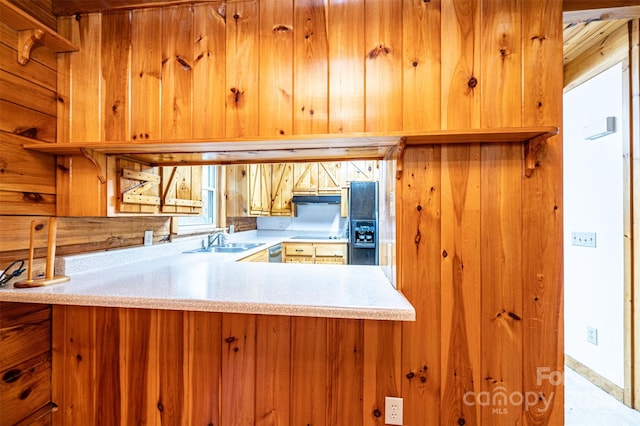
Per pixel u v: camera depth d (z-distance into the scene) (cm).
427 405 131
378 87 132
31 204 136
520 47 126
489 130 114
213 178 334
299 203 436
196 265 187
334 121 134
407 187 132
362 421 134
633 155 208
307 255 407
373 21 133
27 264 133
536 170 126
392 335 133
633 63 206
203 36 143
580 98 258
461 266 129
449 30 129
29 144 132
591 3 126
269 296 113
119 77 147
